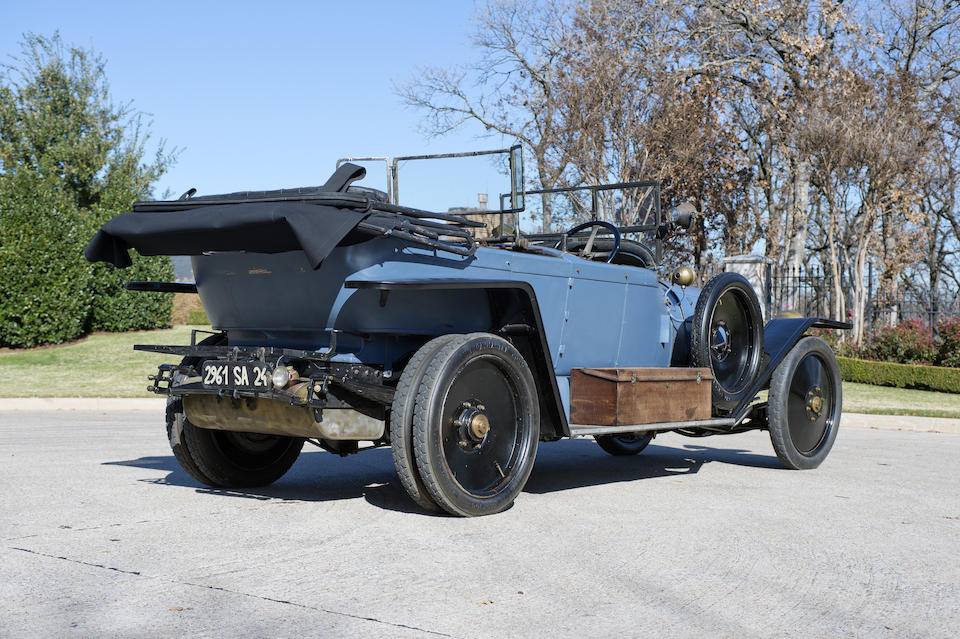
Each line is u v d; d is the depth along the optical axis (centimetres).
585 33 2214
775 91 2536
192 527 479
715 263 2652
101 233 520
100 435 923
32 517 501
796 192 2523
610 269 629
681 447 900
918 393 1669
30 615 334
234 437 590
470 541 453
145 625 324
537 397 534
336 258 477
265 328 526
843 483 665
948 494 625
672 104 2208
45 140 3075
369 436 509
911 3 2795
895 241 2631
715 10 2634
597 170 2112
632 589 377
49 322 1934
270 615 337
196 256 527
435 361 483
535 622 333
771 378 725
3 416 1154
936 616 353
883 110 2056
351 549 434
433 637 316
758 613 351
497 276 541
